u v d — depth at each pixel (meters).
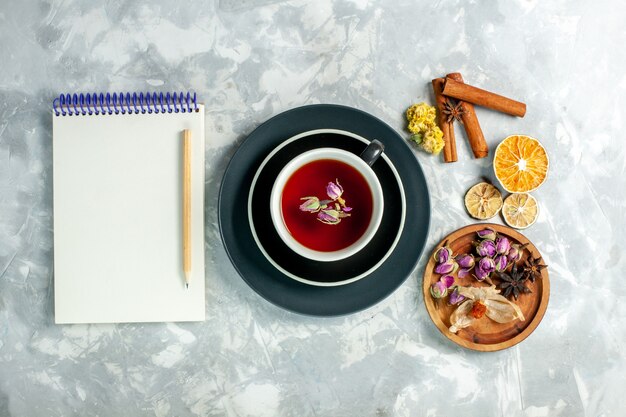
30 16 0.82
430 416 0.82
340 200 0.76
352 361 0.82
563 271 0.82
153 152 0.80
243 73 0.82
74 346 0.82
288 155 0.78
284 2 0.82
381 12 0.82
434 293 0.79
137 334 0.82
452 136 0.81
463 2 0.83
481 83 0.83
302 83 0.82
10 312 0.82
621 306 0.82
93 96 0.82
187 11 0.82
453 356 0.82
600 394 0.82
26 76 0.82
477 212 0.81
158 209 0.80
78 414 0.82
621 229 0.83
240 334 0.82
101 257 0.80
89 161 0.80
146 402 0.82
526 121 0.83
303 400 0.82
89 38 0.82
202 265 0.80
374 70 0.82
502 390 0.82
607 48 0.83
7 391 0.82
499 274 0.80
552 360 0.82
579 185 0.83
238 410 0.82
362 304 0.78
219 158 0.82
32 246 0.82
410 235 0.79
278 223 0.74
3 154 0.82
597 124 0.83
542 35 0.83
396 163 0.79
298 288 0.79
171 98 0.81
